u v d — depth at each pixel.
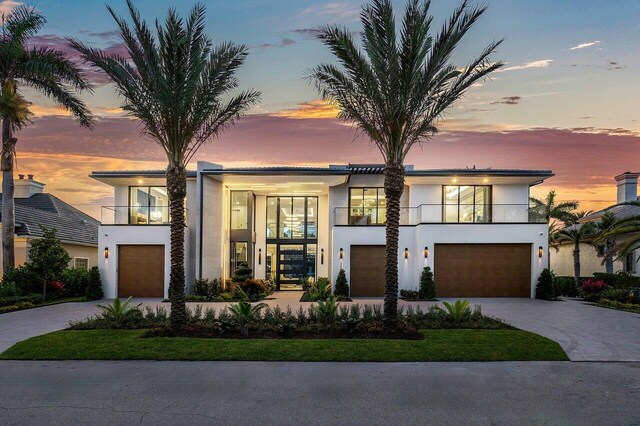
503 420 5.66
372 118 11.42
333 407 6.07
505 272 20.11
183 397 6.42
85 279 21.66
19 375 7.46
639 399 6.45
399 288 20.75
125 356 8.49
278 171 21.66
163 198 23.48
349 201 23.16
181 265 10.84
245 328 10.23
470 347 9.20
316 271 25.53
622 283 19.73
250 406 6.09
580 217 29.17
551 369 7.96
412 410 5.98
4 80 18.72
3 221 18.98
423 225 20.11
